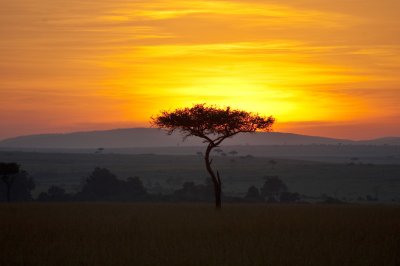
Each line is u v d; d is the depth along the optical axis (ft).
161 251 149.69
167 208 317.01
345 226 207.72
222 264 133.18
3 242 166.40
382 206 348.18
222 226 209.05
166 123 323.16
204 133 323.37
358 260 136.77
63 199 640.58
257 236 180.86
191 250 151.84
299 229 199.62
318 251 148.97
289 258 139.13
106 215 261.03
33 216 253.65
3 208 307.99
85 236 181.57
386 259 137.69
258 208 317.22
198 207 329.11
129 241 168.86
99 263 134.31
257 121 325.21
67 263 134.72
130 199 627.87
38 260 137.49
